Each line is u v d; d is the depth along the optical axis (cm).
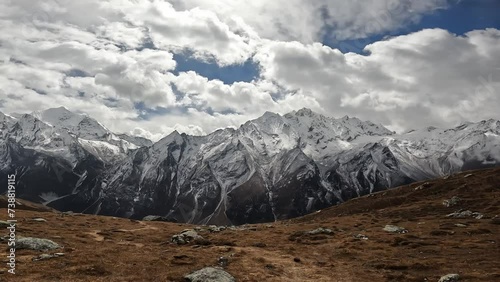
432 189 14525
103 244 6625
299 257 6144
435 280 4744
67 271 4500
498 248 6356
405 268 5425
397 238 7356
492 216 9588
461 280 4622
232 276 4616
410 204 13038
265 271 5075
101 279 4319
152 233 8775
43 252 5416
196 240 7131
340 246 7069
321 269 5419
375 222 10550
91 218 11094
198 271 4581
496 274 4756
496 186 13262
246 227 11512
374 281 4869
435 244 6900
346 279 4944
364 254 6412
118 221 11000
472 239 7188
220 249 6372
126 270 4744
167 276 4538
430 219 10194
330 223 10869
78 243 6488
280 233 9062
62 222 9481
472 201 11631
